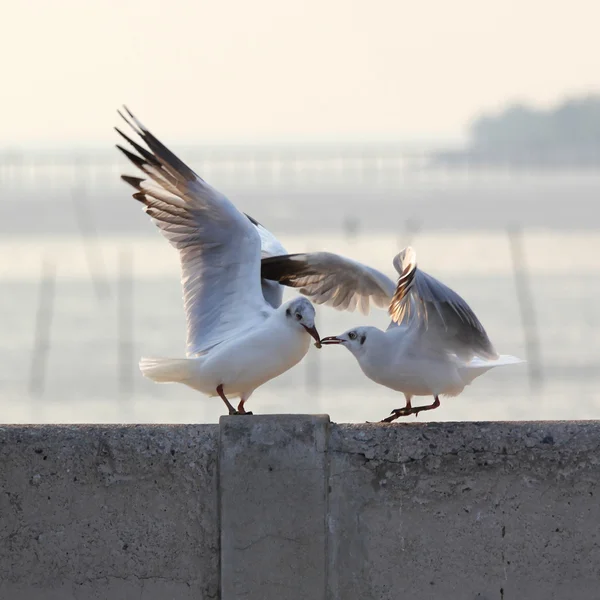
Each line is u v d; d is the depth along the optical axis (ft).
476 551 31.01
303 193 640.17
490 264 260.62
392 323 39.73
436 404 36.76
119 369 140.15
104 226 418.72
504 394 119.96
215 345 41.24
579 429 31.09
